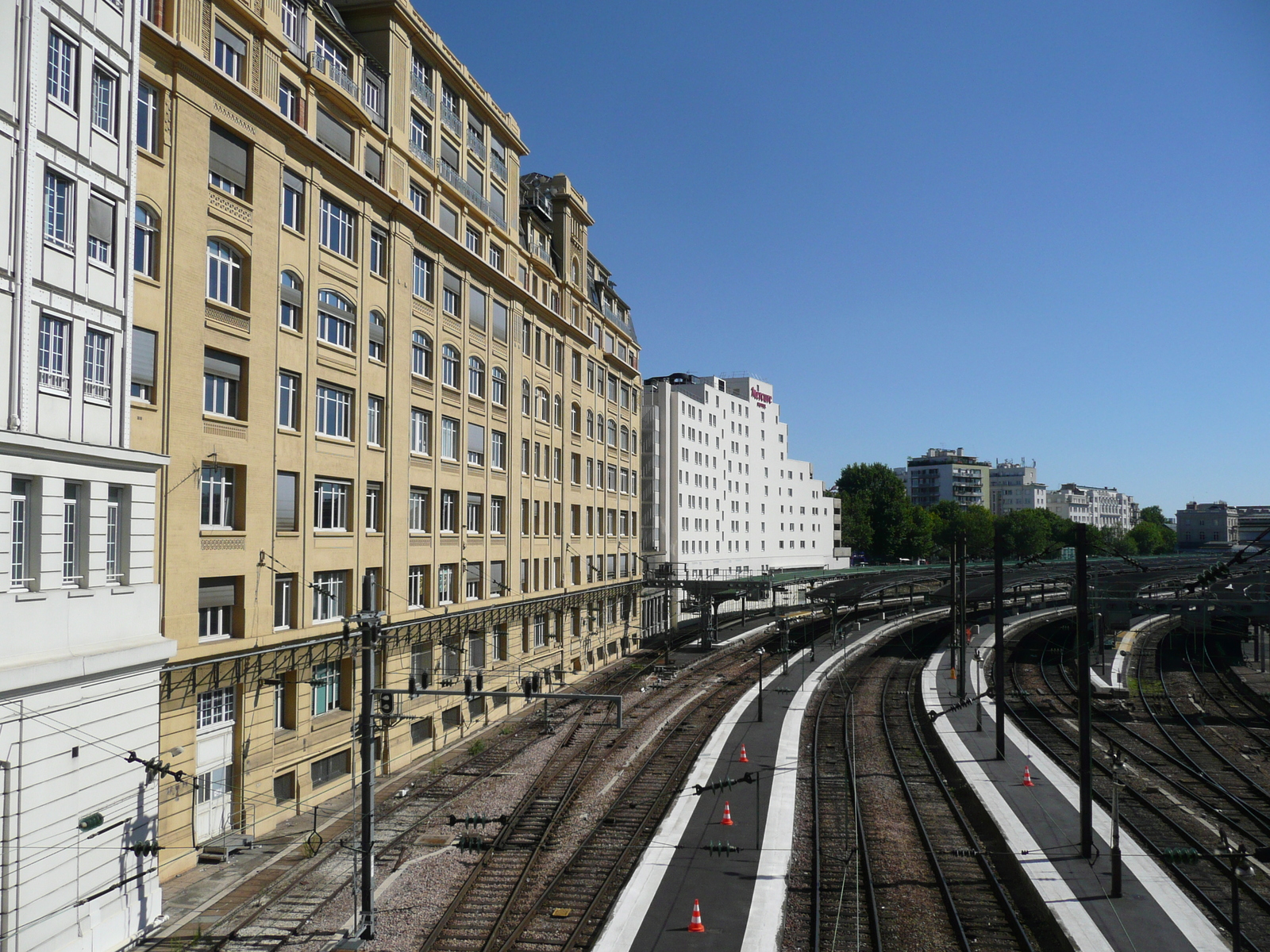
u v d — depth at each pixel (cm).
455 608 3666
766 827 2406
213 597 2289
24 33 1567
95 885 1666
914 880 2041
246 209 2400
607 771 3028
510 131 4234
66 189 1694
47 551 1589
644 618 6850
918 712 4103
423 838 2367
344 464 2859
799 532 11275
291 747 2567
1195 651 5931
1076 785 2791
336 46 2881
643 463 7694
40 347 1617
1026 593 8362
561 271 5091
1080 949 1641
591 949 1681
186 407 2175
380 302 3084
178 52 2136
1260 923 1770
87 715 1653
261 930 1808
